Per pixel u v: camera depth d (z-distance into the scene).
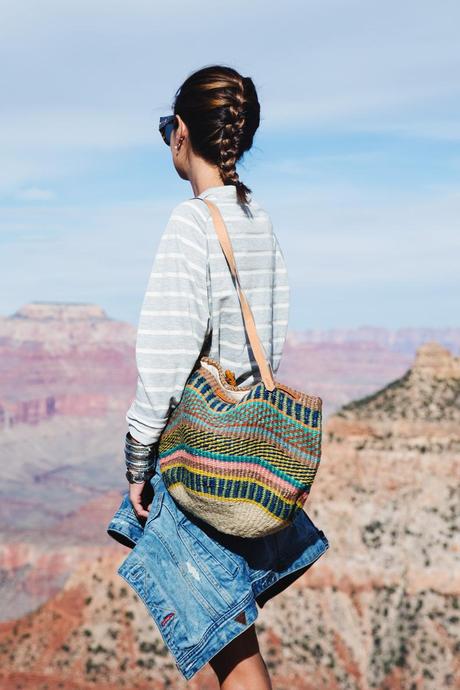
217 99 3.38
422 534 69.75
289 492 3.01
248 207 3.39
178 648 3.08
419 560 68.31
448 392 79.50
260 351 3.23
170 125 3.58
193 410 3.09
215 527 3.10
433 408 78.06
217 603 3.12
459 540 68.06
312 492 74.81
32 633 68.94
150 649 66.25
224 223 3.28
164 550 3.18
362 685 62.16
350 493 73.81
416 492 73.12
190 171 3.54
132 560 3.16
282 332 3.53
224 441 3.00
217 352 3.34
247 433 2.99
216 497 3.01
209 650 3.04
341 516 72.56
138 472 3.27
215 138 3.41
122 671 65.44
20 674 65.25
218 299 3.26
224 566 3.19
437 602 65.56
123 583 69.94
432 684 60.81
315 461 3.05
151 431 3.19
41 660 66.69
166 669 64.88
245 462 3.00
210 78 3.42
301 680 62.66
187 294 3.20
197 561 3.18
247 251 3.33
